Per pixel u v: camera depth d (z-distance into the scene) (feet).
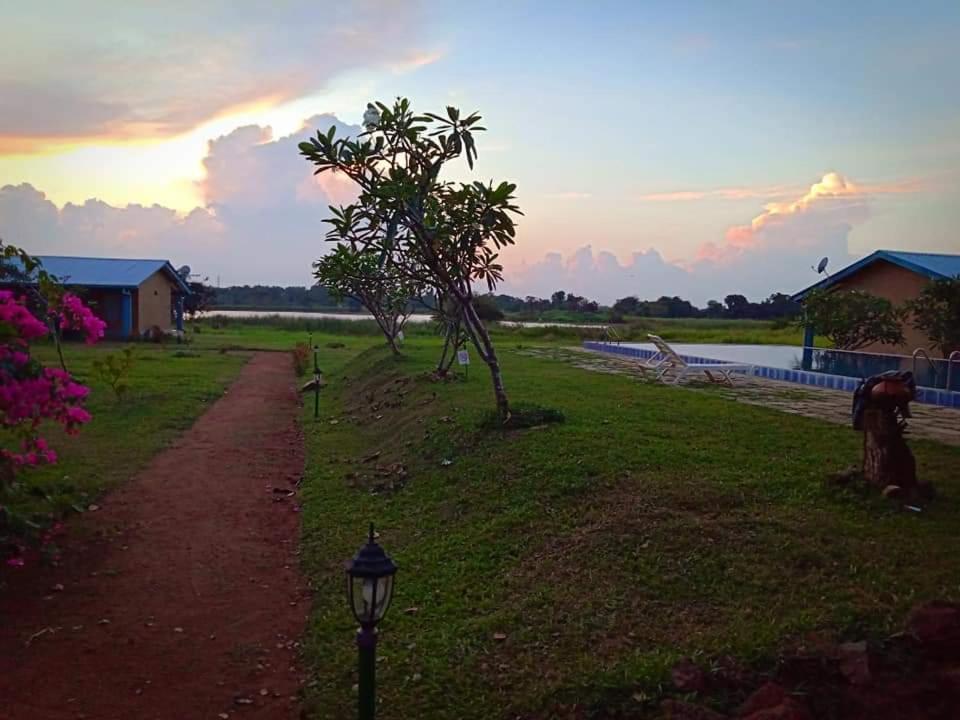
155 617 17.67
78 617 17.58
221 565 20.92
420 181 27.68
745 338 98.32
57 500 24.71
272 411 47.06
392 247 29.37
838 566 16.55
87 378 54.34
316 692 14.34
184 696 14.35
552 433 27.84
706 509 19.90
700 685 13.09
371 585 11.12
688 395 40.29
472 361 61.46
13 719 13.42
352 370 65.21
